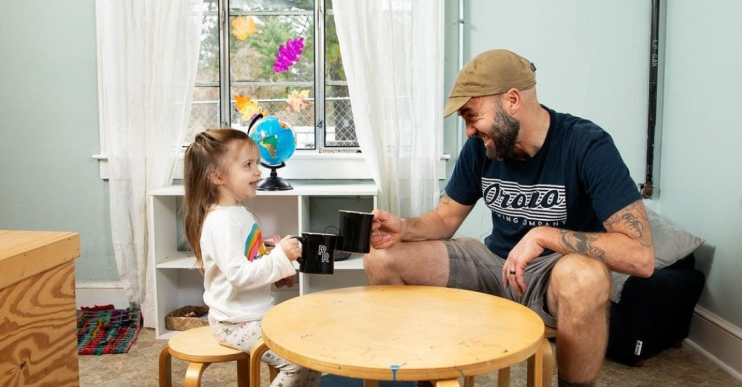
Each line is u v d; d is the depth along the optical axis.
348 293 1.53
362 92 2.75
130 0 2.79
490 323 1.29
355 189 2.69
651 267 1.48
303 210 2.71
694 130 2.54
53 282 1.06
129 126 2.85
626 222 1.52
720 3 2.33
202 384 2.18
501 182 1.82
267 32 2.99
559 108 2.88
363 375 1.04
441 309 1.39
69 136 2.98
